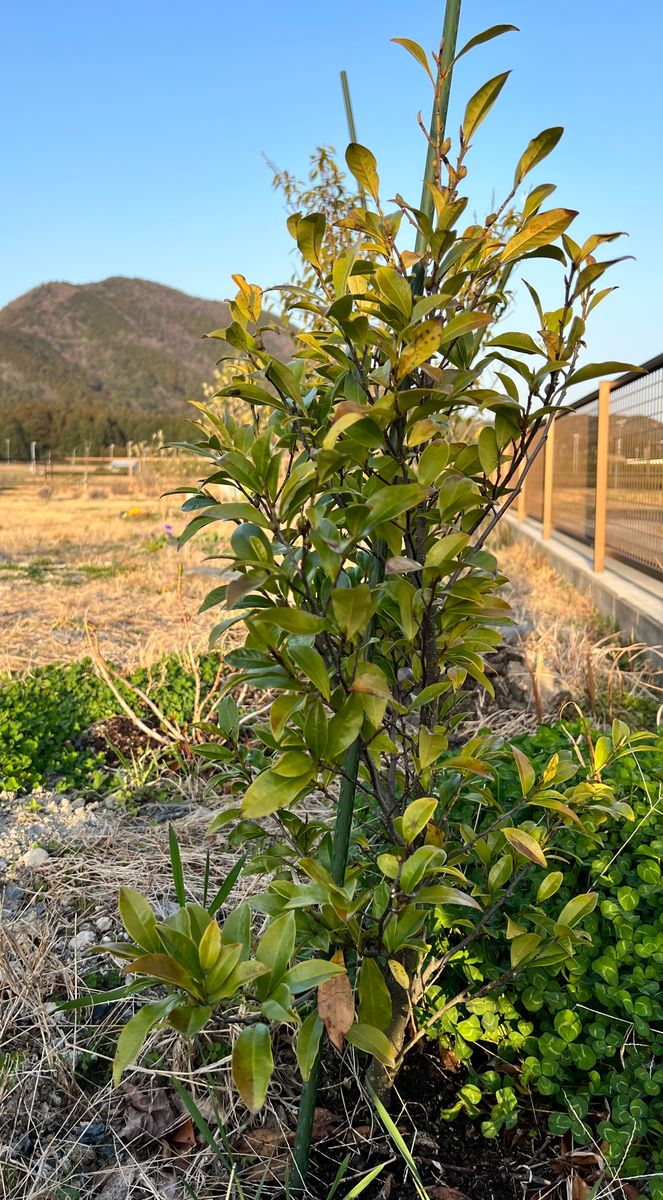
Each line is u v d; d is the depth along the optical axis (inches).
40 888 115.8
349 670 60.7
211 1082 82.8
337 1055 85.7
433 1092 82.8
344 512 55.7
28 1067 86.5
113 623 279.9
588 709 178.4
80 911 112.8
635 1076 77.4
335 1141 78.0
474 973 82.5
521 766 72.4
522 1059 82.4
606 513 339.3
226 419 68.6
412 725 89.4
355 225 63.4
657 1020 80.7
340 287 58.3
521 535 524.4
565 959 76.3
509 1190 73.5
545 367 62.7
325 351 63.2
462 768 65.3
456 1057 84.7
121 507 920.3
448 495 61.6
